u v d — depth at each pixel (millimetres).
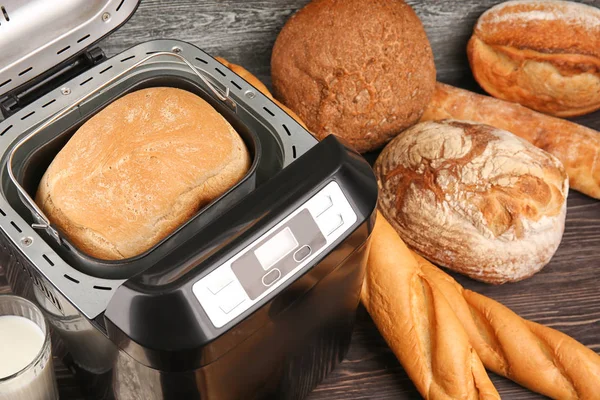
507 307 1280
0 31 1073
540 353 1184
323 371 1194
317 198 1014
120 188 1031
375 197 1046
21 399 1094
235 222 998
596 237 1360
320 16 1326
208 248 984
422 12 1466
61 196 1036
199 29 1406
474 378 1153
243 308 982
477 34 1433
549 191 1255
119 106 1089
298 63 1330
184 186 1038
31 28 1087
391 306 1179
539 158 1276
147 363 979
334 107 1329
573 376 1169
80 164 1050
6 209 1037
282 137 1090
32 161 1084
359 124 1343
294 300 1017
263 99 1120
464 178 1254
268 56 1462
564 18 1385
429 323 1179
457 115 1414
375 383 1225
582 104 1427
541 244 1260
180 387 1006
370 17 1316
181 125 1066
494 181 1247
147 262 1012
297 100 1341
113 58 1149
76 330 1027
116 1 1122
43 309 1069
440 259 1278
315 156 1041
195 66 1145
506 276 1272
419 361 1167
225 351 988
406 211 1277
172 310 963
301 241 1005
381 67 1318
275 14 1414
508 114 1403
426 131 1316
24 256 1011
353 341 1256
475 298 1231
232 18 1404
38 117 1104
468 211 1247
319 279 1027
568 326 1273
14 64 1089
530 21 1395
